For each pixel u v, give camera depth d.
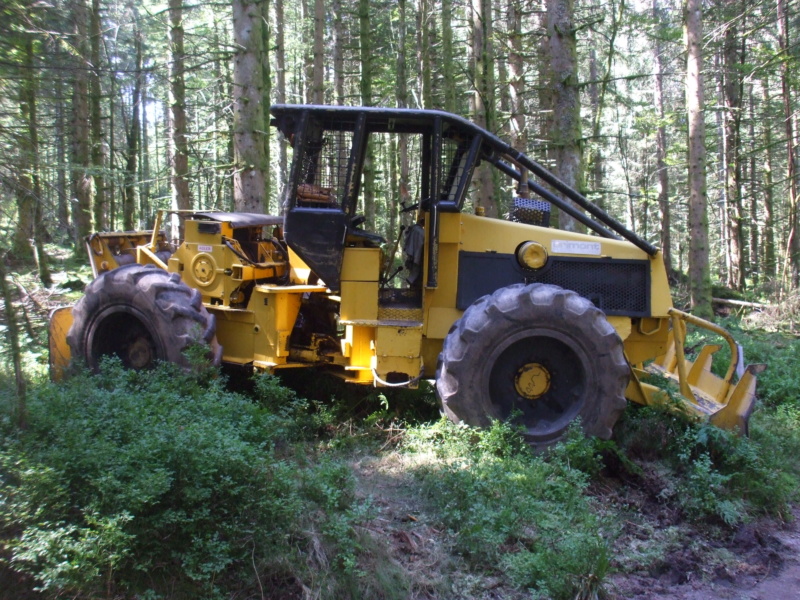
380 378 5.23
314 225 5.23
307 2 22.94
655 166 26.44
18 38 4.56
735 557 4.16
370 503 3.85
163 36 15.56
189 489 3.25
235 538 3.32
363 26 12.24
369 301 5.30
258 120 9.05
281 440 4.79
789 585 3.91
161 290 5.33
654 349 5.74
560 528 3.96
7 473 3.32
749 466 4.79
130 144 17.28
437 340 5.49
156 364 5.32
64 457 3.35
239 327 5.72
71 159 10.77
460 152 5.44
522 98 15.18
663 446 5.11
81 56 5.32
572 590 3.56
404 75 13.35
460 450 4.70
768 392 7.21
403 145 14.34
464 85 19.67
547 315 4.82
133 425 3.78
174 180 12.48
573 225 9.03
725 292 17.44
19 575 3.03
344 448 4.96
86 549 2.97
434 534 3.89
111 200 17.75
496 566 3.68
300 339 5.87
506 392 5.06
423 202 5.56
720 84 18.16
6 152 4.62
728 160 19.69
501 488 4.22
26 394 4.25
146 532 3.14
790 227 16.88
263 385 5.09
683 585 3.86
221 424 4.10
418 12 15.76
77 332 5.65
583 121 19.00
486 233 5.45
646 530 4.28
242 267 5.59
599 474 4.82
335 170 5.31
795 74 15.28
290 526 3.49
